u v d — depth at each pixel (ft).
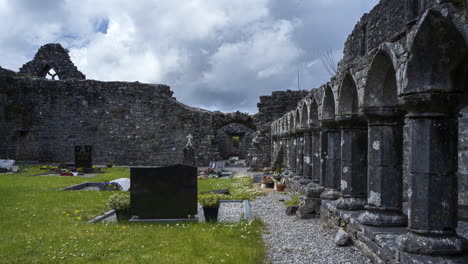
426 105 11.40
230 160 94.32
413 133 11.86
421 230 11.62
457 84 11.23
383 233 14.35
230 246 17.06
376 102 15.66
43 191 36.40
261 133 71.67
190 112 81.30
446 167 11.48
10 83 81.10
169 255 15.66
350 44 44.50
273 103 78.54
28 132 81.56
